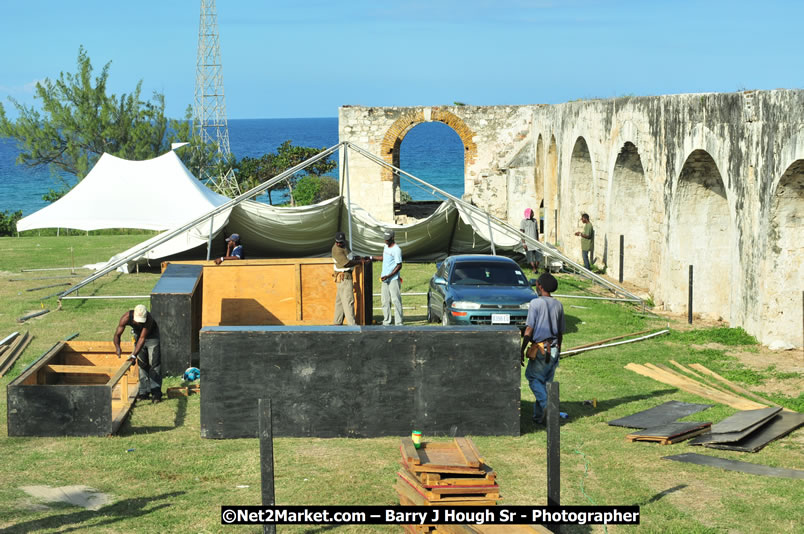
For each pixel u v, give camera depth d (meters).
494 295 14.73
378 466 8.27
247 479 7.95
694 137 16.28
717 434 9.30
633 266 21.94
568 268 23.47
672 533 6.55
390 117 33.88
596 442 9.31
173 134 43.84
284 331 9.29
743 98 14.35
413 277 22.23
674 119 17.25
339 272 14.52
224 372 9.32
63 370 10.88
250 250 25.03
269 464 6.00
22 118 39.88
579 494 7.49
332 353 9.30
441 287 15.68
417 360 9.32
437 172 122.56
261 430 5.98
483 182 34.66
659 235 18.41
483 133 34.34
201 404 9.34
